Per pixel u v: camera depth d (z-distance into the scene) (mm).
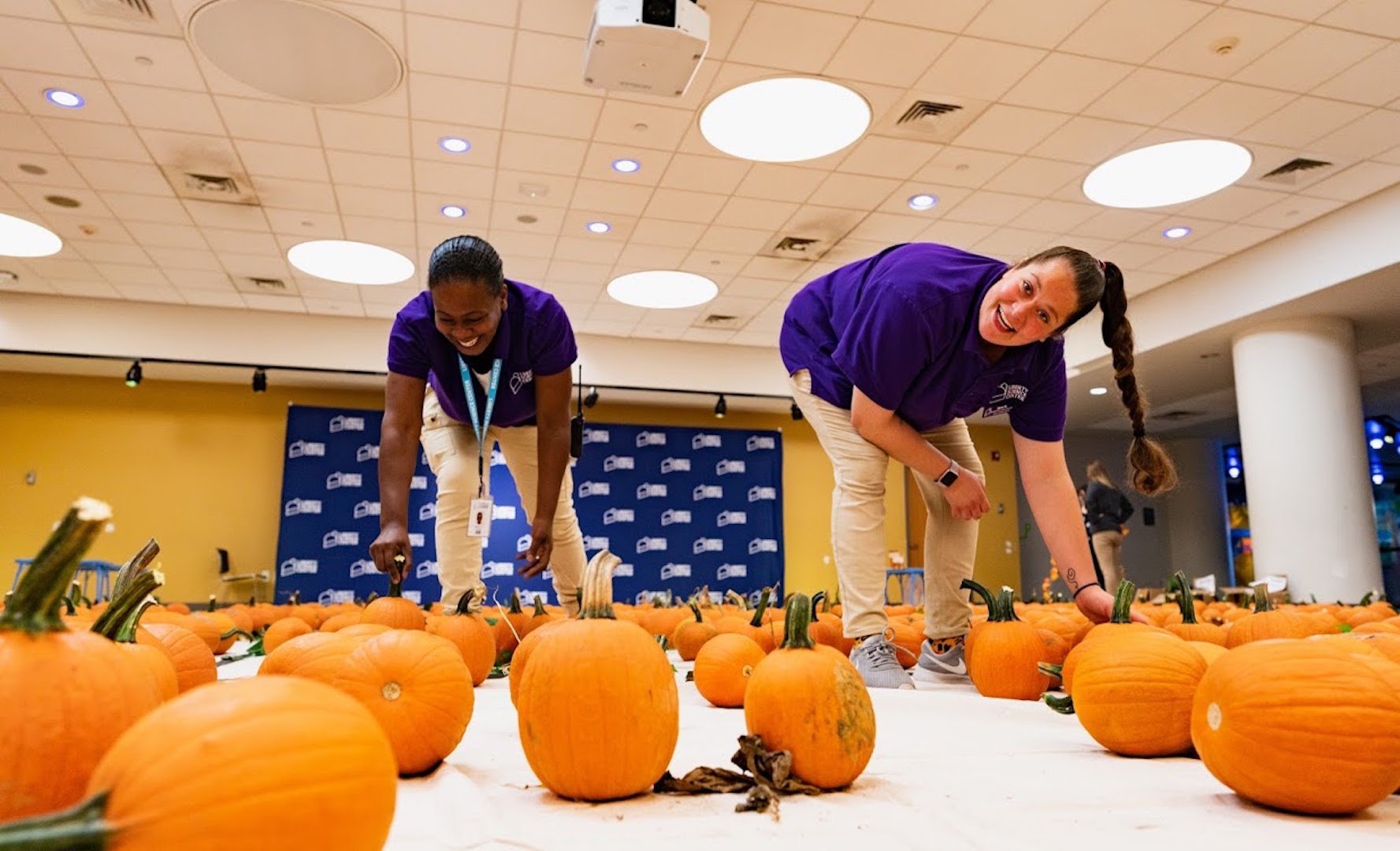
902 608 5246
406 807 1046
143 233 8227
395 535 2662
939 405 2557
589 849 870
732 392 11906
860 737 1173
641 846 883
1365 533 8484
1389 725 1004
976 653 2295
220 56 5457
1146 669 1413
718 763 1345
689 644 3131
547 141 6543
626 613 4090
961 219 7926
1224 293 8953
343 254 8773
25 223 7980
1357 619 3234
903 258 2465
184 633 1522
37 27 5230
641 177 7113
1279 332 8812
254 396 11359
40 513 10570
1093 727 1455
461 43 5328
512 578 11266
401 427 2828
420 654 1261
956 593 2873
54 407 10828
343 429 11211
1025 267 2211
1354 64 5578
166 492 10953
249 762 568
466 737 1597
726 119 6211
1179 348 9836
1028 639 2258
